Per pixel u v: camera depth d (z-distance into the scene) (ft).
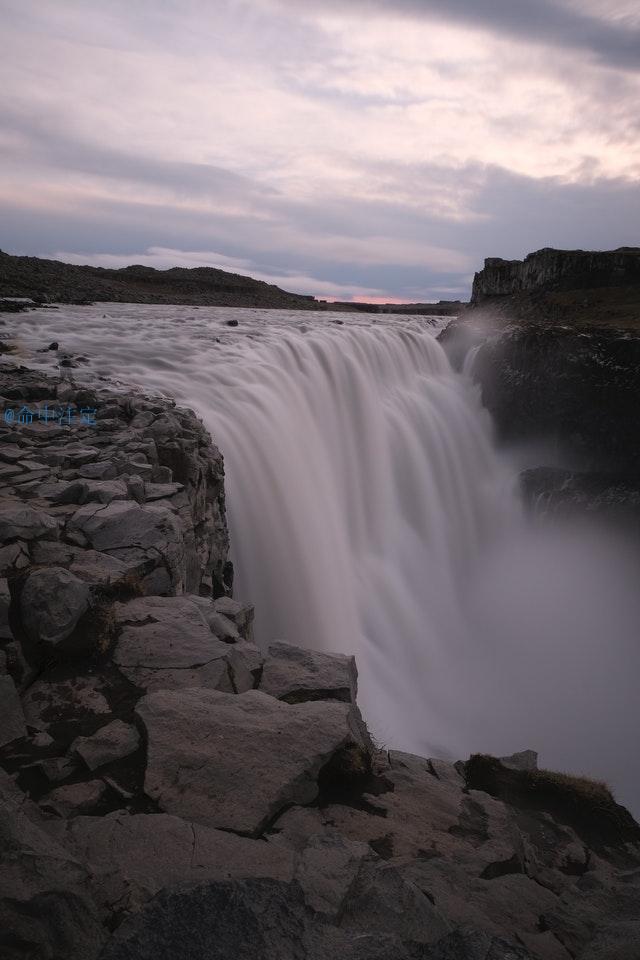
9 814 12.35
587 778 24.25
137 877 12.84
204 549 41.16
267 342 101.35
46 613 21.20
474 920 14.40
